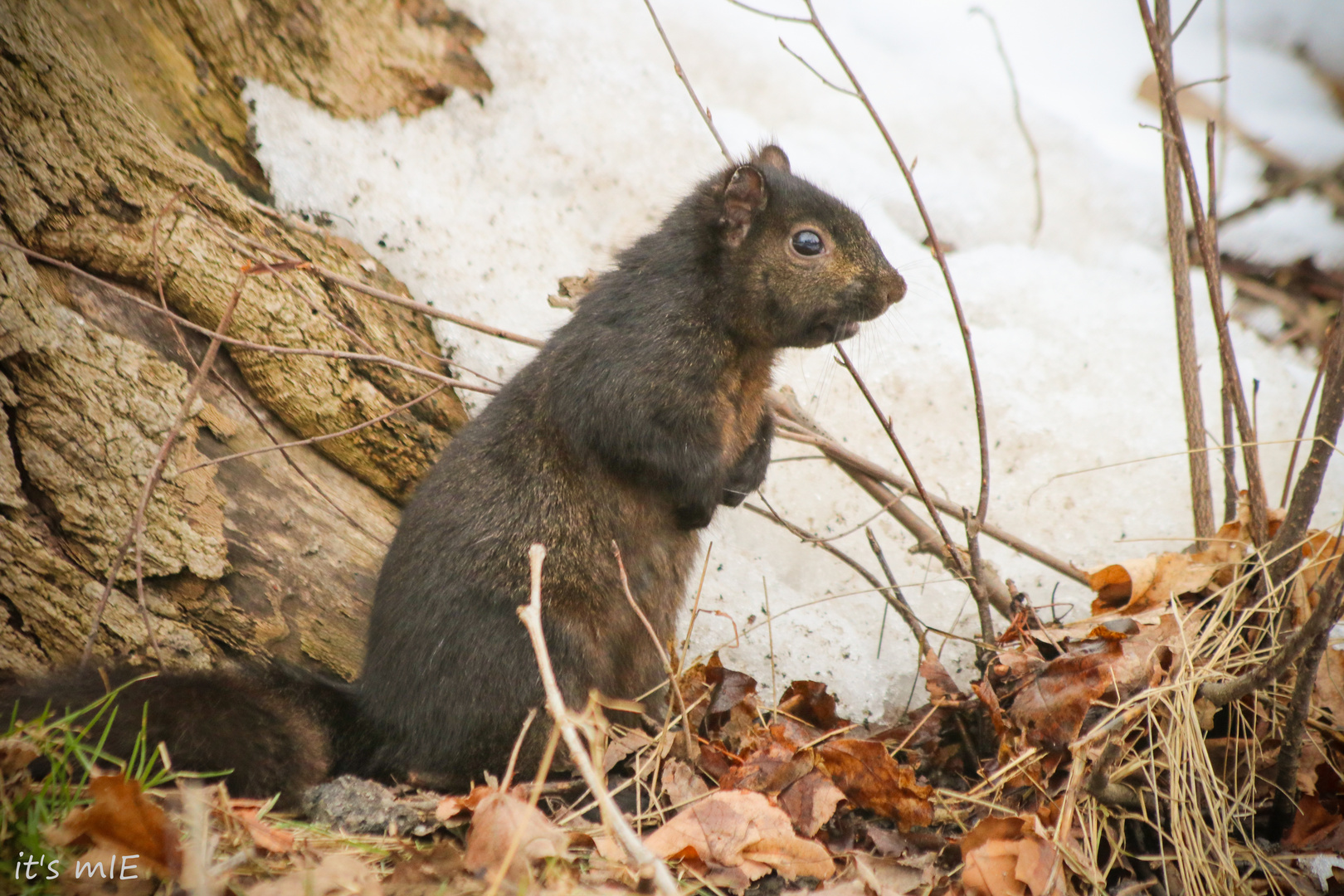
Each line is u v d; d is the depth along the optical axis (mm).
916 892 6180
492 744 7270
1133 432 10633
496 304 10414
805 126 12828
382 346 9469
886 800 6805
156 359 8273
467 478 7754
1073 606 8461
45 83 8086
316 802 6621
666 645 8477
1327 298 12312
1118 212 12844
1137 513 10156
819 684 8258
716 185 8078
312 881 5430
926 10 14617
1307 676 6410
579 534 7719
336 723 7512
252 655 8445
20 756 5863
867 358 10867
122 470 8008
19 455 7773
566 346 7812
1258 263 12734
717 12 13203
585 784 7188
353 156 10500
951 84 13555
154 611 8109
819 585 9812
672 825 6367
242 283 7398
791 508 10219
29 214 7926
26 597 7848
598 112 11656
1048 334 11344
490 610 7391
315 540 8805
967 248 12406
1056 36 15000
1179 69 14883
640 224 11250
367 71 10805
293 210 10070
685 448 7680
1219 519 10102
